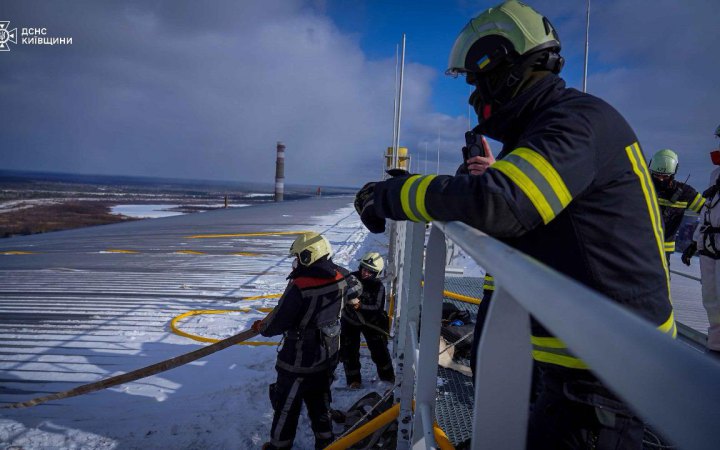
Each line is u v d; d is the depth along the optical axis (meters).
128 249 13.16
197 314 6.99
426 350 1.77
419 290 2.63
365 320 4.68
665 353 0.35
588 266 1.28
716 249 3.54
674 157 4.79
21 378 4.83
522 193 1.12
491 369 0.79
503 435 0.79
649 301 1.28
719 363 0.34
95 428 3.95
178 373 4.97
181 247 13.55
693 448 0.29
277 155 50.22
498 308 0.78
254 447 3.75
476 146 1.83
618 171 1.26
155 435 3.86
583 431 1.32
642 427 1.33
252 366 5.17
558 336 0.50
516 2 1.52
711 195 3.65
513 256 0.73
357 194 1.74
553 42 1.46
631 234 1.27
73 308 7.24
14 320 6.63
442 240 1.74
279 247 13.73
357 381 4.73
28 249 13.48
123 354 5.47
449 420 3.13
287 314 3.35
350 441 3.13
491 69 1.50
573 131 1.18
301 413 4.28
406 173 1.65
